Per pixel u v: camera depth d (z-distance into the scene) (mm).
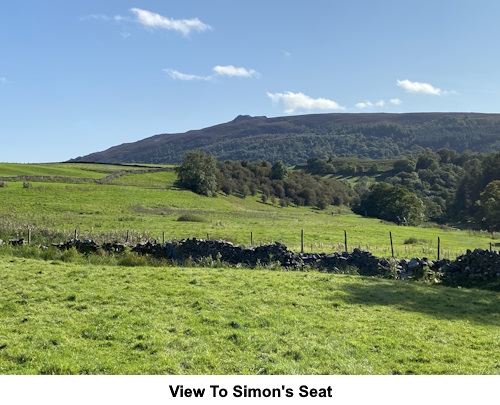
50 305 14586
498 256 22984
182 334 12422
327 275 22531
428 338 13227
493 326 14898
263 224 63219
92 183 100500
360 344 12336
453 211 132125
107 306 14695
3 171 106250
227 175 157125
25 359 10500
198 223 59031
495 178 124250
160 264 24906
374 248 39812
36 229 31734
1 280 17516
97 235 33000
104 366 10320
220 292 17234
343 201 172625
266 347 11789
